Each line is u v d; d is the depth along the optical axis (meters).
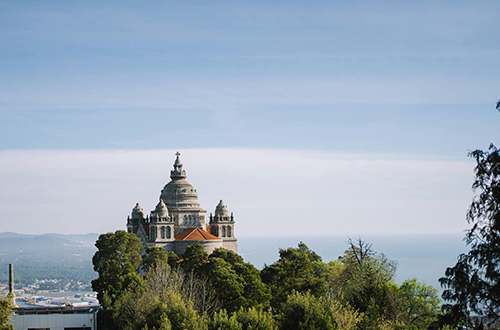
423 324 186.50
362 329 159.50
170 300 169.62
